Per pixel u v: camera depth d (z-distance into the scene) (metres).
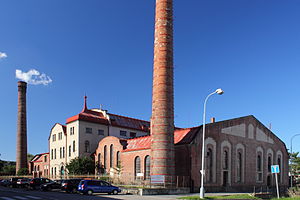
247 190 45.06
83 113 55.72
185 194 32.91
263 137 51.03
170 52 37.09
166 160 34.41
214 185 39.59
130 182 42.16
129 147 45.62
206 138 40.00
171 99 36.16
